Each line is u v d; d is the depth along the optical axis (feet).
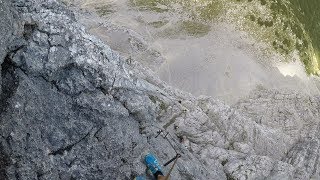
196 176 50.98
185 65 94.02
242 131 72.02
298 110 93.30
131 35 92.17
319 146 78.18
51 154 37.01
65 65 39.06
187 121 63.57
